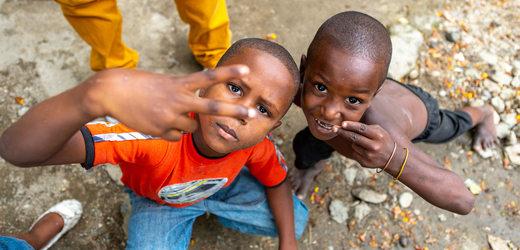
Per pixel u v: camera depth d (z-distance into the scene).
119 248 2.10
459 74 2.83
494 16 3.13
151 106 0.80
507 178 2.50
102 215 2.15
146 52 2.69
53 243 2.03
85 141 1.18
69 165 2.24
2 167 2.19
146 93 0.80
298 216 1.99
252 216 1.91
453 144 2.59
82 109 0.85
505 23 3.11
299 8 3.03
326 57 1.26
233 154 1.47
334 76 1.24
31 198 2.14
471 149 2.58
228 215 1.90
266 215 1.92
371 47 1.23
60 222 1.99
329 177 2.42
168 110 0.80
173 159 1.41
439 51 2.92
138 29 2.77
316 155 2.01
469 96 2.73
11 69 2.50
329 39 1.26
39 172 2.20
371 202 2.34
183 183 1.54
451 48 2.95
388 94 1.80
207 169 1.49
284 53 1.17
